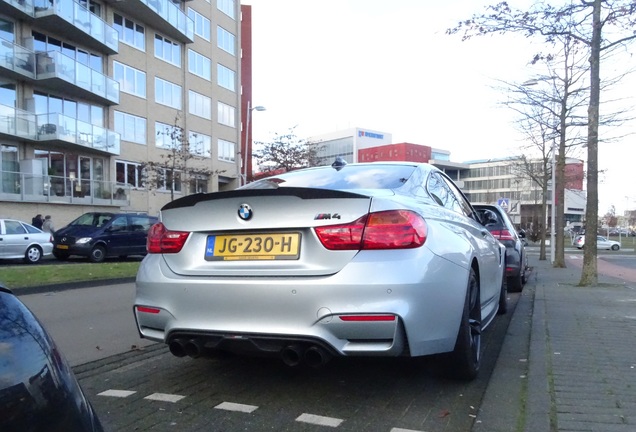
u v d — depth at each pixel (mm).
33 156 25203
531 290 10102
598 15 9242
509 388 3812
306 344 3143
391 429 3158
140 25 32438
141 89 32438
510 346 5145
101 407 3588
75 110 27719
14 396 1484
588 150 10570
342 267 3109
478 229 5043
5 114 22984
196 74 37719
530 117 14539
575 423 3080
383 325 3008
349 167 4508
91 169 28625
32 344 1652
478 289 4352
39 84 25359
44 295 9023
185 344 3449
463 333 3738
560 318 6434
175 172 31281
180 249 3594
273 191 3289
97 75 27469
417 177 4215
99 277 10852
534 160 27953
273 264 3279
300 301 3105
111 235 17344
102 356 5020
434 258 3309
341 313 3033
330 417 3361
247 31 51656
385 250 3121
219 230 3479
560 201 18453
